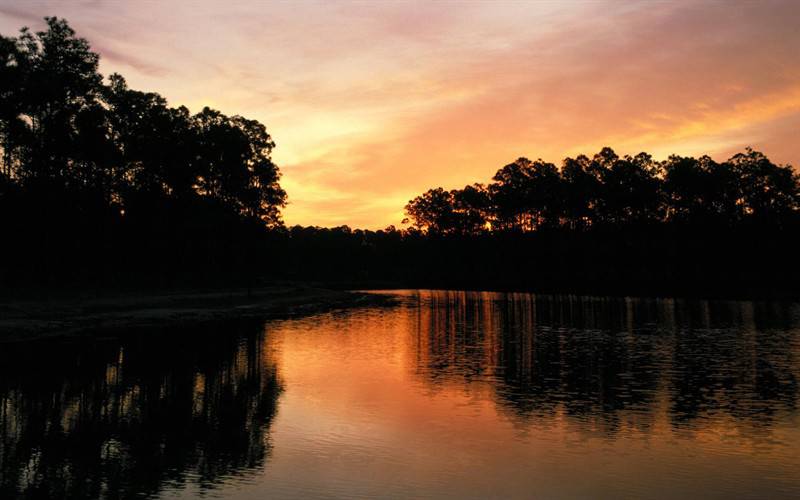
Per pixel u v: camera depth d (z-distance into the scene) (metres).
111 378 20.91
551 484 10.80
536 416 15.64
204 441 13.45
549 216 120.56
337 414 15.92
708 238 100.31
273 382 20.30
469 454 12.52
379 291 111.00
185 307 51.12
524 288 114.94
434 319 47.47
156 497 10.16
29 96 50.38
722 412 16.06
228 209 79.44
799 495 10.31
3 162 54.44
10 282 49.44
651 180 105.94
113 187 63.09
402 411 16.19
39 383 19.98
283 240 110.38
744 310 56.06
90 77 55.56
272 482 10.84
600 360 25.31
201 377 21.22
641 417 15.55
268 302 62.38
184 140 72.25
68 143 53.91
